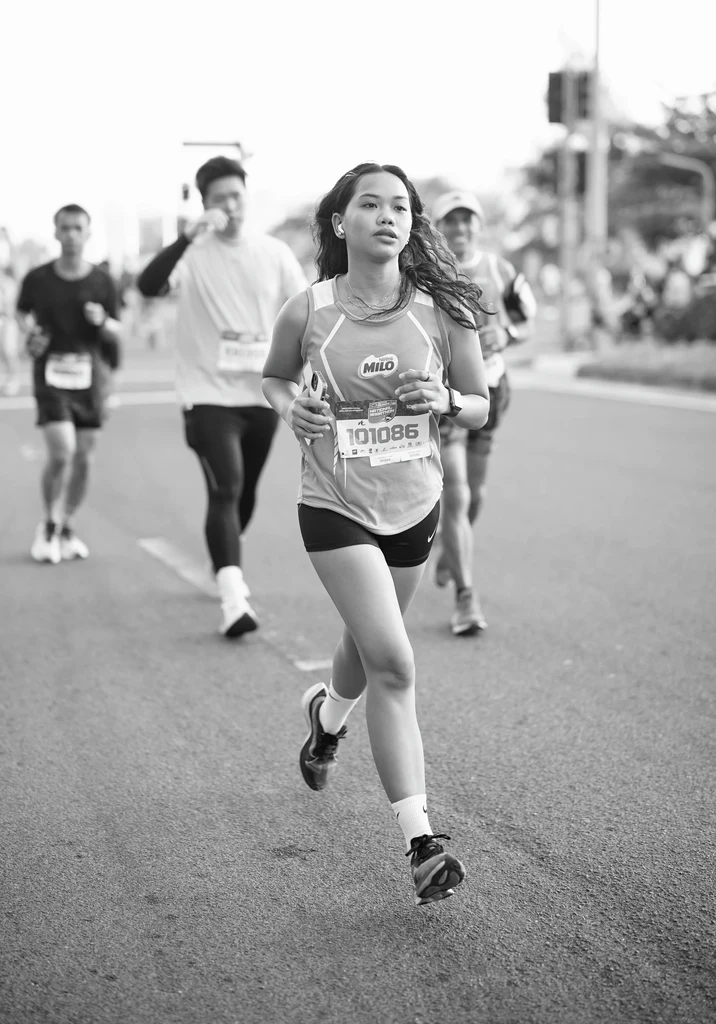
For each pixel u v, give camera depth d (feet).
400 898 16.53
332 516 16.51
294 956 15.12
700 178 261.24
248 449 30.45
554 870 17.17
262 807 19.51
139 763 21.40
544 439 61.93
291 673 26.27
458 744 21.95
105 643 28.55
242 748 22.07
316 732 18.99
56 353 35.73
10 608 31.53
